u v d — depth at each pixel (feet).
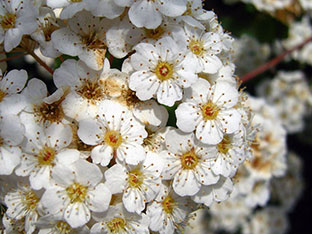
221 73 0.16
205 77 0.16
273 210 0.29
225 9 0.26
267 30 0.26
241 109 0.16
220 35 0.16
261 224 0.29
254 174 0.23
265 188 0.24
